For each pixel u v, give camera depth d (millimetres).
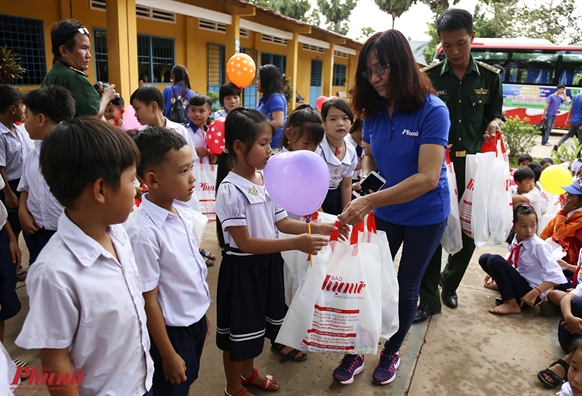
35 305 986
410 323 2168
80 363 1082
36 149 2250
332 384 2137
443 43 2588
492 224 2676
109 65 7199
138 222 1425
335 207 2688
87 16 8164
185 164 1427
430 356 2383
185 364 1521
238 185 1751
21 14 7109
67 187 1016
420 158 1878
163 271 1452
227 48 11023
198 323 1582
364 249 1902
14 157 2939
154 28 10000
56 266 1001
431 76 2842
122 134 1080
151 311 1396
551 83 13141
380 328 1919
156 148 1390
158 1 8305
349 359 2160
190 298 1520
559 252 3012
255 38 14328
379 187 2070
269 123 1760
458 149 2752
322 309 1884
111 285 1097
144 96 2670
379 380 2125
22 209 2285
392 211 2152
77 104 2580
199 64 11625
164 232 1450
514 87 13492
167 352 1415
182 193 1447
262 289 1854
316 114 2203
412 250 2125
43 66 7605
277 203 1728
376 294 1906
